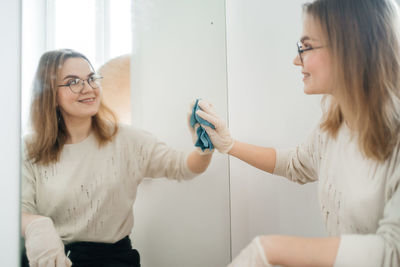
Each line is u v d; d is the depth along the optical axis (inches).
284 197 40.9
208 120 31.6
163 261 34.1
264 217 41.3
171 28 35.7
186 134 35.6
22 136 28.6
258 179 41.4
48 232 28.6
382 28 25.5
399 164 22.6
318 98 40.5
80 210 29.6
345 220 26.4
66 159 29.5
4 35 30.2
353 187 25.5
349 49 26.2
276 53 41.1
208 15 38.2
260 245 20.8
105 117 31.4
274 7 41.2
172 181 34.8
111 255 30.6
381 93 24.9
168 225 34.4
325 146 30.1
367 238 20.5
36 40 29.3
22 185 28.5
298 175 34.1
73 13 30.6
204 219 36.5
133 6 33.7
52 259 28.5
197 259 35.9
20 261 28.2
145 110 33.6
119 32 32.7
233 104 42.2
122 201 31.6
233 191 41.5
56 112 29.5
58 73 29.6
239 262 21.0
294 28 40.7
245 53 41.9
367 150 24.4
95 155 30.5
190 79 36.6
